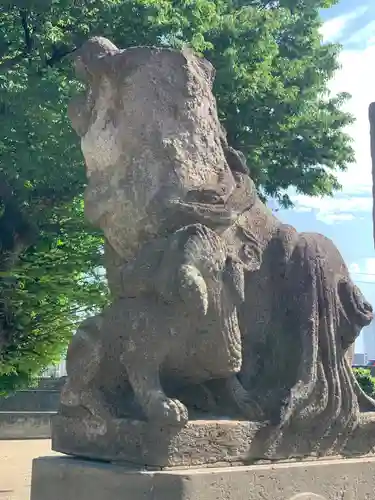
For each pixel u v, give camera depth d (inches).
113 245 140.3
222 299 124.2
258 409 125.6
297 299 135.0
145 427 116.0
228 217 129.7
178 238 123.4
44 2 398.3
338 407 131.6
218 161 140.5
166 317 122.3
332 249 143.3
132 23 404.8
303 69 514.3
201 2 431.8
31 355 473.7
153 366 122.0
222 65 444.8
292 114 481.4
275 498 119.0
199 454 116.4
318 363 131.7
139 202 134.7
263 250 138.8
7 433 521.7
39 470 131.9
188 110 138.9
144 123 137.9
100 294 460.8
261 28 462.0
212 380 132.6
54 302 468.1
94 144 144.0
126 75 140.9
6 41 414.3
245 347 135.8
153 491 110.6
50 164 386.6
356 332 137.2
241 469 116.5
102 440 124.6
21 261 446.3
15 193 420.5
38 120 373.1
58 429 134.7
